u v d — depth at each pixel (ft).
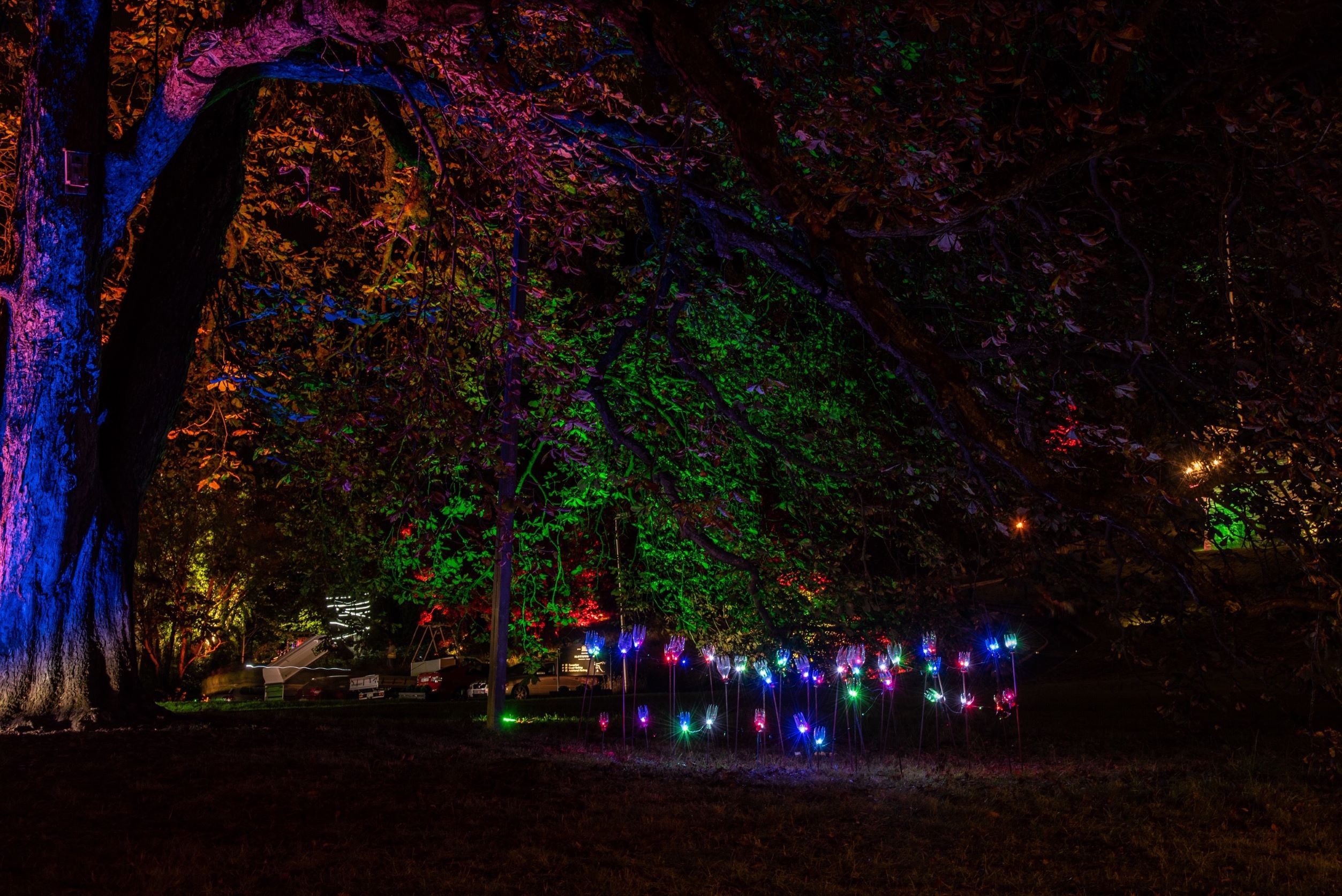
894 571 41.60
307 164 55.47
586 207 33.06
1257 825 26.55
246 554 87.51
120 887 18.61
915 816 27.27
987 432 12.17
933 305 30.27
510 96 26.55
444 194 26.84
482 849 22.50
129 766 28.45
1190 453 26.07
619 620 55.93
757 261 42.73
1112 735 42.37
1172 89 25.79
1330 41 21.59
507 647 44.88
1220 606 13.17
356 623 98.27
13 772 27.22
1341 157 22.00
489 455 27.66
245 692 99.19
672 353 30.45
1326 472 22.48
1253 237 24.07
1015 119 19.38
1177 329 27.99
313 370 53.98
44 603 35.73
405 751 33.63
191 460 61.77
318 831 23.38
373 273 53.42
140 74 50.52
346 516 61.41
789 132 23.36
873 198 16.58
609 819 25.79
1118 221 23.04
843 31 23.73
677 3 12.66
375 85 30.48
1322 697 46.83
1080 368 28.09
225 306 55.21
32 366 35.14
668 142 31.27
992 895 20.48
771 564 41.14
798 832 25.31
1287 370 22.09
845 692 55.52
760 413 41.14
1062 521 27.48
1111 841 25.00
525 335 28.86
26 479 35.37
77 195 34.01
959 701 55.77
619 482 31.73
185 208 39.96
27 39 46.37
